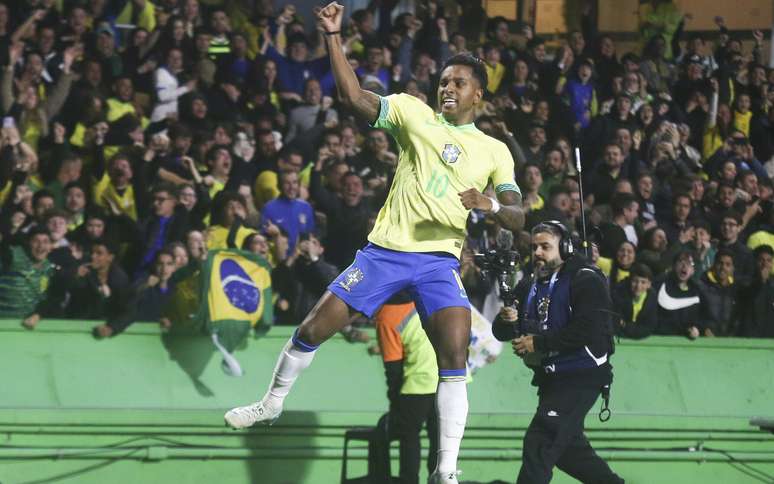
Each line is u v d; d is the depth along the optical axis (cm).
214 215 2212
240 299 2003
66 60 2498
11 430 1730
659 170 2909
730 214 2544
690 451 2003
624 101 2942
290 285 2142
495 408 2114
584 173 2753
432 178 1284
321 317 1285
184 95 2564
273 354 2066
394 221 1291
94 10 2823
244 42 2731
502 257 1572
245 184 2358
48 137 2448
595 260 2267
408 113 1299
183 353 2022
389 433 1784
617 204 2525
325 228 2331
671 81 3409
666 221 2650
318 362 2080
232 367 1988
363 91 1288
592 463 1648
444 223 1281
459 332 1279
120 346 2000
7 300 1998
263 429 1841
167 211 2206
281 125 2636
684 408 2220
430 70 2884
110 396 1950
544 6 3875
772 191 2938
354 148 2552
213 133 2473
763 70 3397
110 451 1747
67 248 2062
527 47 3250
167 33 2697
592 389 1606
